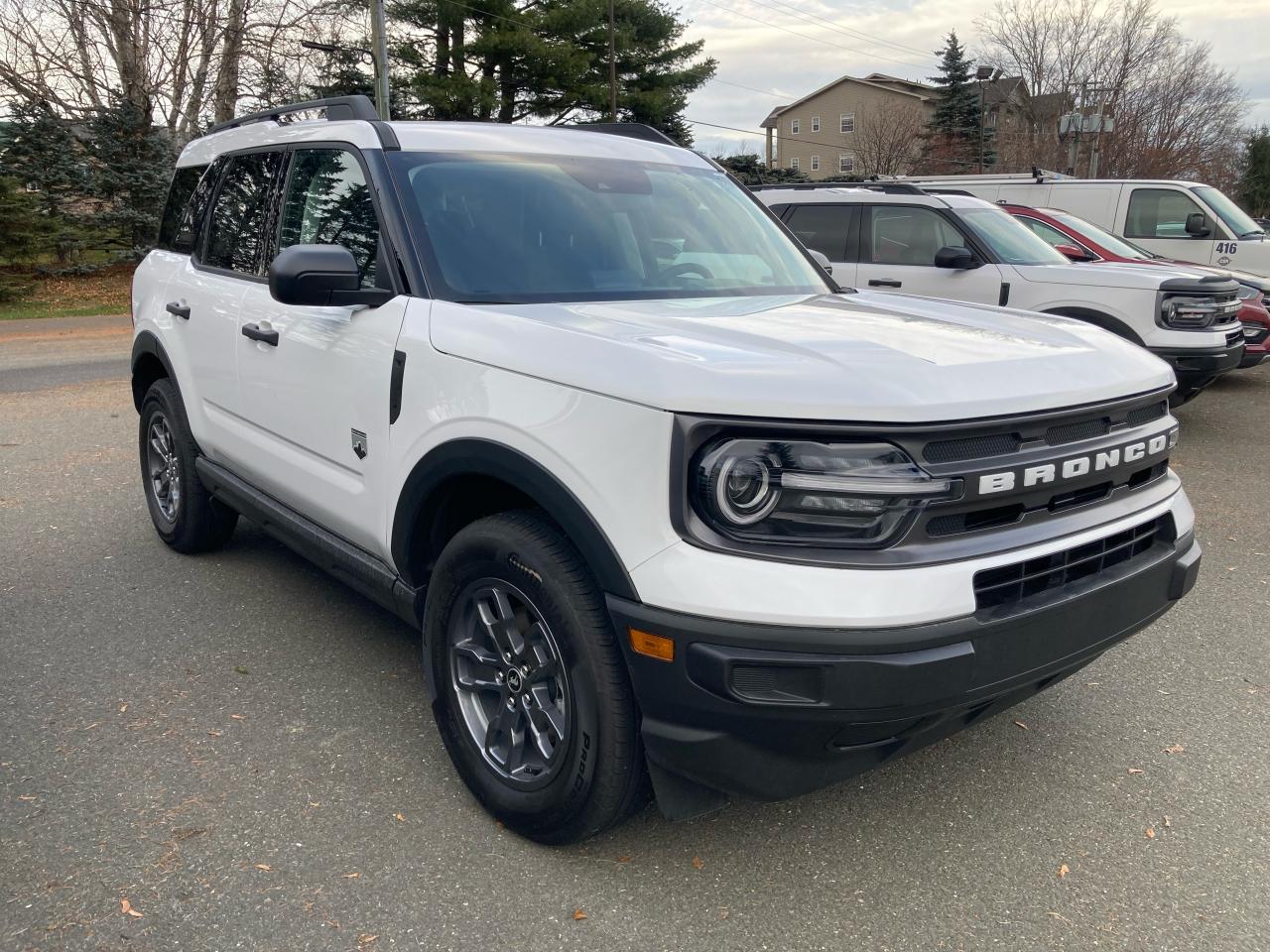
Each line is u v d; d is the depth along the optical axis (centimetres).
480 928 245
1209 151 4869
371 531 324
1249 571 512
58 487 639
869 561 219
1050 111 4656
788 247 409
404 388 297
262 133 434
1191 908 256
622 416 232
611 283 335
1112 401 260
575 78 3350
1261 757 331
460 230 326
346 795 300
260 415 388
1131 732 347
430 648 300
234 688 368
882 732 227
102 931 241
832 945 241
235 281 416
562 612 249
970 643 224
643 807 266
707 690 222
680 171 416
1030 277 795
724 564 221
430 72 3203
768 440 220
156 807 292
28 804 292
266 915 248
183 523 488
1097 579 257
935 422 221
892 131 6106
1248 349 943
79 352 1411
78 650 399
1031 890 263
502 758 285
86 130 2511
